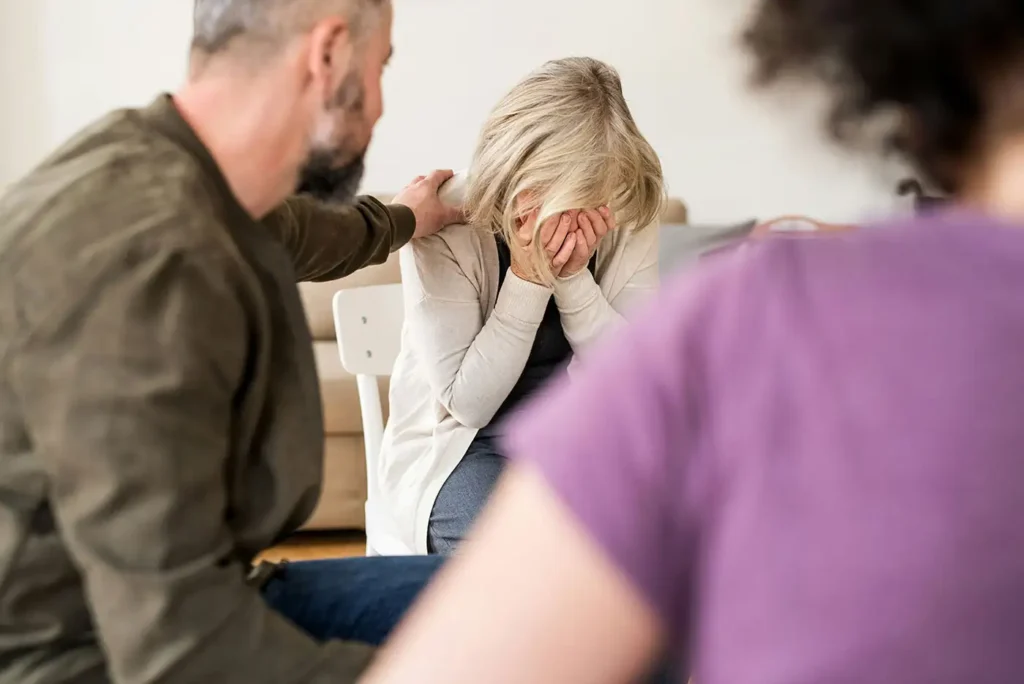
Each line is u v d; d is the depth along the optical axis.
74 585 0.67
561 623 0.38
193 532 0.61
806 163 0.42
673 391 0.38
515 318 1.27
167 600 0.60
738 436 0.36
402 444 1.36
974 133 0.38
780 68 0.41
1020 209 0.37
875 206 0.43
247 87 0.74
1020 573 0.32
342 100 0.77
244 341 0.67
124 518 0.59
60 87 2.85
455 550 1.17
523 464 0.40
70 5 2.80
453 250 1.31
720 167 3.21
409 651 0.40
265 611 0.65
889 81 0.38
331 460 2.34
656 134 3.18
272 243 0.75
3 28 2.78
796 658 0.34
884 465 0.34
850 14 0.38
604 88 1.26
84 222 0.63
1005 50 0.36
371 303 1.42
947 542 0.33
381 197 2.88
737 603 0.35
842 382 0.35
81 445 0.59
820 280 0.37
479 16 3.01
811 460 0.35
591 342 1.33
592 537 0.37
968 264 0.35
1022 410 0.33
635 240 1.44
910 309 0.35
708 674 0.37
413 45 2.99
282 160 0.77
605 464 0.38
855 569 0.33
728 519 0.36
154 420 0.60
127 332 0.60
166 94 0.76
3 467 0.63
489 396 1.27
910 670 0.33
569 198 1.19
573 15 3.06
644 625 0.38
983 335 0.34
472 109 3.07
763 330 0.37
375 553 1.33
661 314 0.40
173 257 0.62
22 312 0.61
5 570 0.64
